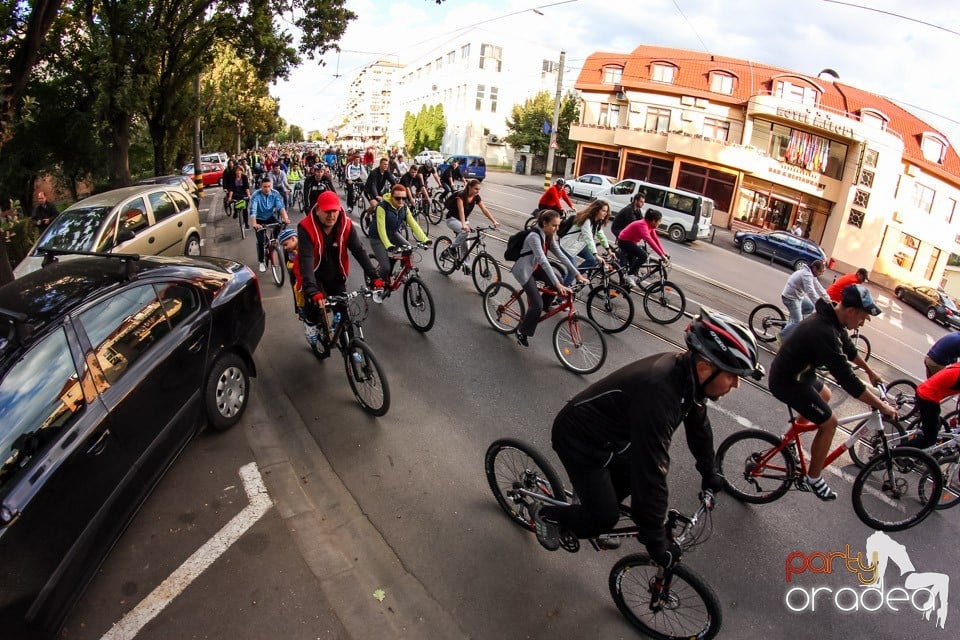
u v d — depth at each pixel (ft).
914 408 14.87
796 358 10.82
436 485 12.23
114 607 8.65
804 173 96.73
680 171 106.63
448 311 23.97
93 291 10.13
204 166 91.76
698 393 7.29
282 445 13.39
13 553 7.04
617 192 75.97
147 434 10.22
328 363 18.06
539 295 18.71
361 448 13.46
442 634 8.64
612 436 7.73
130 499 9.54
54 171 51.85
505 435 14.42
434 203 48.06
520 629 8.84
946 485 13.44
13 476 7.47
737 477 12.82
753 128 101.71
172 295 12.22
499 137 162.50
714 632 8.19
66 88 47.44
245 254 33.78
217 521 10.64
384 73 344.69
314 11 55.42
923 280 104.88
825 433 11.07
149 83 50.47
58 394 8.59
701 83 107.76
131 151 72.84
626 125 113.80
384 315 22.94
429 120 175.52
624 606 9.11
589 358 18.10
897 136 92.32
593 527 8.53
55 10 22.85
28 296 9.76
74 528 8.12
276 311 23.07
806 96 104.88
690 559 10.86
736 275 49.83
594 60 119.96
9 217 20.92
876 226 95.86
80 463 8.44
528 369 18.57
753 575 10.59
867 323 46.88
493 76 156.66
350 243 15.70
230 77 113.60
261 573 9.47
